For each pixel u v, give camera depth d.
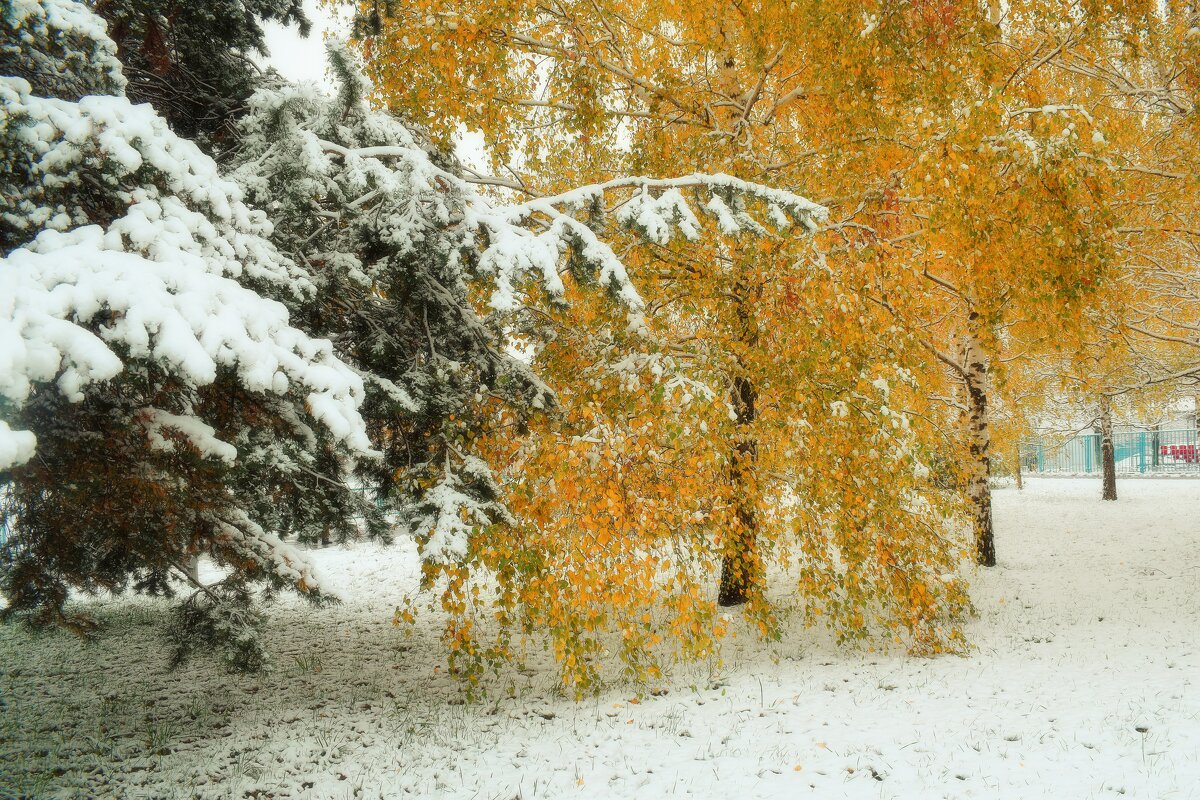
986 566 12.54
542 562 5.95
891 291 7.31
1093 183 6.25
